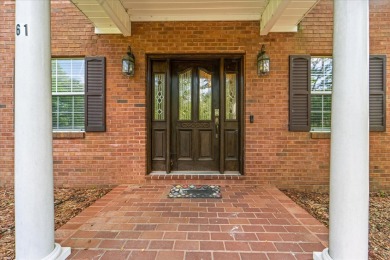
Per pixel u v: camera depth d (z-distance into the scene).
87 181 4.38
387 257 2.19
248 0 3.78
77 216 2.96
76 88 4.51
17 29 1.95
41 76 1.98
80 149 4.38
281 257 2.12
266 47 4.32
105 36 4.35
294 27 4.30
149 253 2.17
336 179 1.94
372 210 3.44
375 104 4.37
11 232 2.69
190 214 3.02
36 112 1.95
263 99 4.32
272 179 4.32
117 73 4.36
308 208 3.45
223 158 4.47
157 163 4.56
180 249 2.23
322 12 4.35
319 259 2.04
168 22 4.33
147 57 4.40
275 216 2.97
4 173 4.44
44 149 1.99
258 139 4.33
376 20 4.37
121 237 2.45
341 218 1.90
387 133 4.37
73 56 4.42
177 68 4.58
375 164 4.38
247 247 2.27
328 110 4.49
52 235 2.05
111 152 4.37
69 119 4.52
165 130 4.54
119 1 3.78
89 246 2.29
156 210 3.14
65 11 4.38
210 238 2.43
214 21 4.32
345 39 1.90
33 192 1.94
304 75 4.33
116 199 3.57
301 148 4.32
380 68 4.36
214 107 4.58
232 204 3.37
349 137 1.88
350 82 1.88
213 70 4.57
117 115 4.36
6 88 4.43
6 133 4.45
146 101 4.39
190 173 4.50
